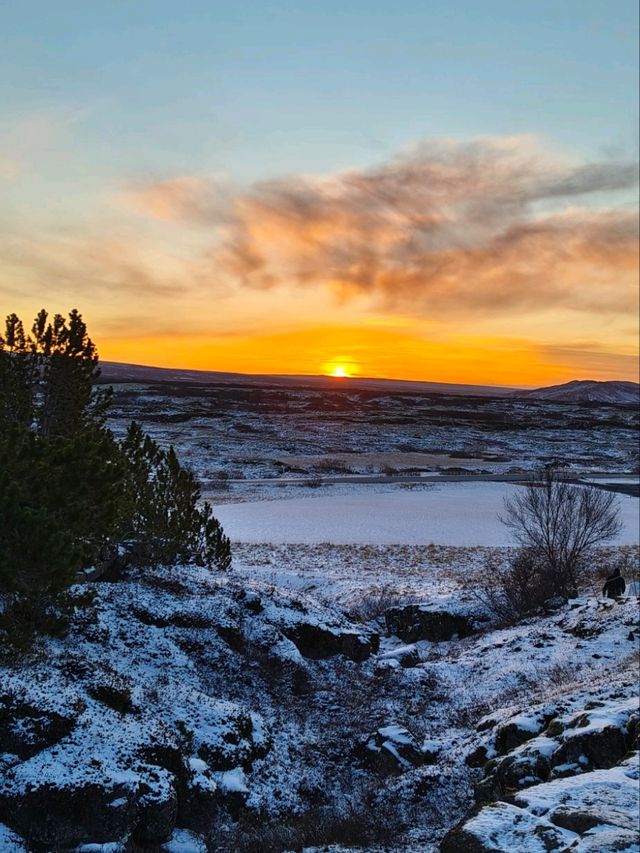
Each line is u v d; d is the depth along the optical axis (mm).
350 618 24141
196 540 24203
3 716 9922
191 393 175625
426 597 32156
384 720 16141
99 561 17594
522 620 27000
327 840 10586
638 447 121312
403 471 82500
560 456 107500
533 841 8242
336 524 51562
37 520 11383
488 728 14883
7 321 18109
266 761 12930
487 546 45281
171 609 17156
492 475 80562
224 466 81375
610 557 41438
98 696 11594
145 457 21828
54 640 13570
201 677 15430
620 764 10695
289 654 18047
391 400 198500
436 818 11383
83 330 18688
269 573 36719
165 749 10789
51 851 8961
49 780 9250
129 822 9406
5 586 11531
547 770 11523
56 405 18359
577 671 18750
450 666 21625
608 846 7785
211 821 10852
